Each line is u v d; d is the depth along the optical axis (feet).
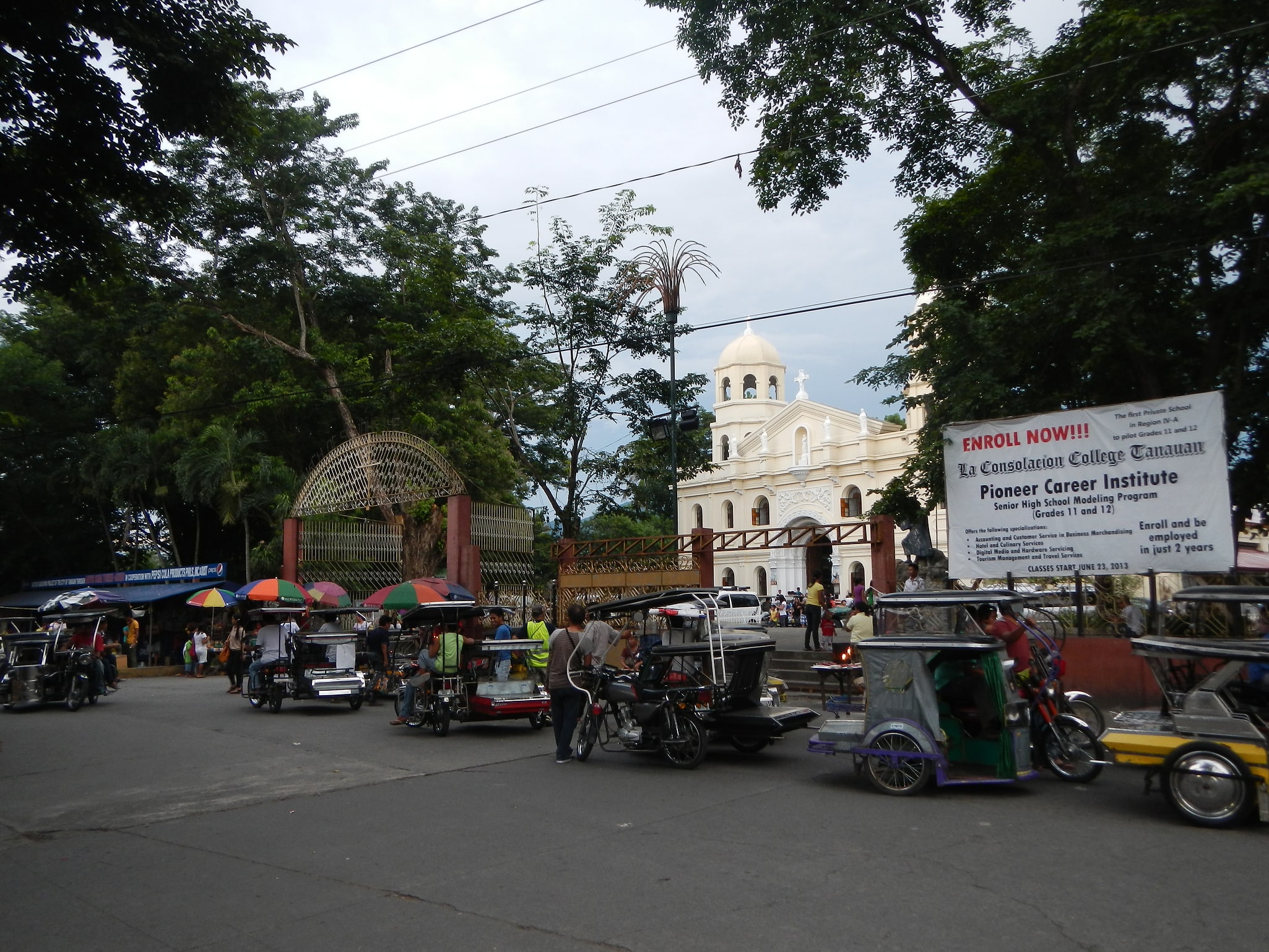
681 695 33.94
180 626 100.89
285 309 106.83
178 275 97.86
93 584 105.50
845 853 22.13
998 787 29.66
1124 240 47.73
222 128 39.37
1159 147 50.34
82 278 41.73
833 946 16.25
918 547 67.21
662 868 21.12
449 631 45.34
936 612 32.63
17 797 31.89
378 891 20.10
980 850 22.22
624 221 85.87
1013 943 16.26
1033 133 49.80
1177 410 42.06
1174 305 51.60
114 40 34.60
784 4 48.83
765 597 146.82
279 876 21.47
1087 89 47.78
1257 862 20.97
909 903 18.40
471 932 17.43
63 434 108.27
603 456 88.07
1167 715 27.94
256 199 99.25
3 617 102.27
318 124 99.09
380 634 59.72
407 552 79.46
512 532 75.31
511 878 20.71
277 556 92.07
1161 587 49.24
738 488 180.86
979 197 55.83
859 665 45.75
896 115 51.80
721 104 52.60
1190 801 24.56
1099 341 45.88
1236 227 44.21
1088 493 44.04
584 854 22.49
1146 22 42.04
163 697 63.46
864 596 62.18
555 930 17.35
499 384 97.71
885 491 59.36
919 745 28.40
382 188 104.12
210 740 42.93
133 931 18.10
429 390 94.38
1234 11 43.37
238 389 101.30
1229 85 46.01
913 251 58.54
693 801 28.32
